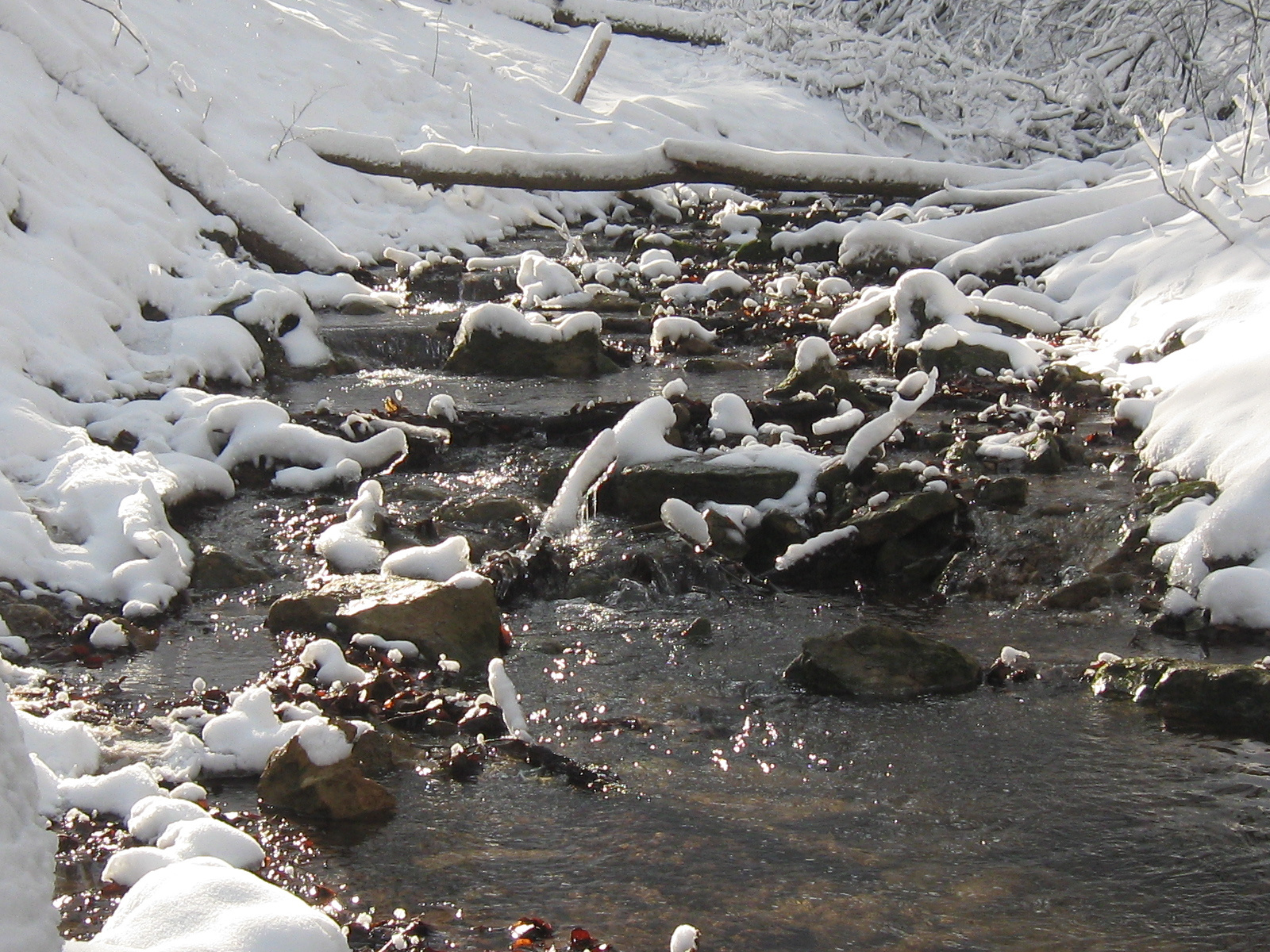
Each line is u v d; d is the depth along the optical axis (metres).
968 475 6.88
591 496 6.62
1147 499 6.25
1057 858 3.55
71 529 5.84
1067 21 18.72
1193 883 3.42
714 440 7.43
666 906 3.29
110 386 7.57
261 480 7.06
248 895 2.80
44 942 1.97
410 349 9.63
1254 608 5.16
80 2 11.61
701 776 4.07
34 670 4.66
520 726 4.29
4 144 8.92
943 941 3.15
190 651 4.97
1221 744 4.26
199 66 12.91
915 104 19.84
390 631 4.98
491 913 3.24
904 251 12.41
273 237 10.96
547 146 15.69
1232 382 6.82
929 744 4.30
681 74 20.88
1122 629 5.34
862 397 8.19
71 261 8.38
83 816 3.60
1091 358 8.81
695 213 15.86
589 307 10.97
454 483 7.10
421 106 15.16
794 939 3.15
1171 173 11.45
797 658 4.89
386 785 3.95
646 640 5.26
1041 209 12.41
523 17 20.91
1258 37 13.18
